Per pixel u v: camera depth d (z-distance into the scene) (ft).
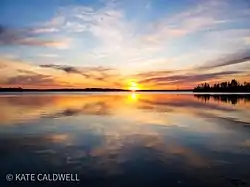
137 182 24.66
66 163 29.73
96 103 124.67
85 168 28.14
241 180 25.16
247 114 76.07
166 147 36.60
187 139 41.65
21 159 31.22
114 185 24.09
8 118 65.67
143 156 32.17
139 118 65.87
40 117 67.67
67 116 69.72
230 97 195.62
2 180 25.14
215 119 64.75
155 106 106.22
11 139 41.57
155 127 52.47
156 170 27.50
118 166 28.76
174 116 70.59
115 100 156.97
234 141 40.37
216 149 35.65
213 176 26.08
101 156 32.22
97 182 24.68
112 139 41.47
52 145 37.76
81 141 40.11
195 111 84.43
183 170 27.58
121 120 62.13
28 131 48.32
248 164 29.40
